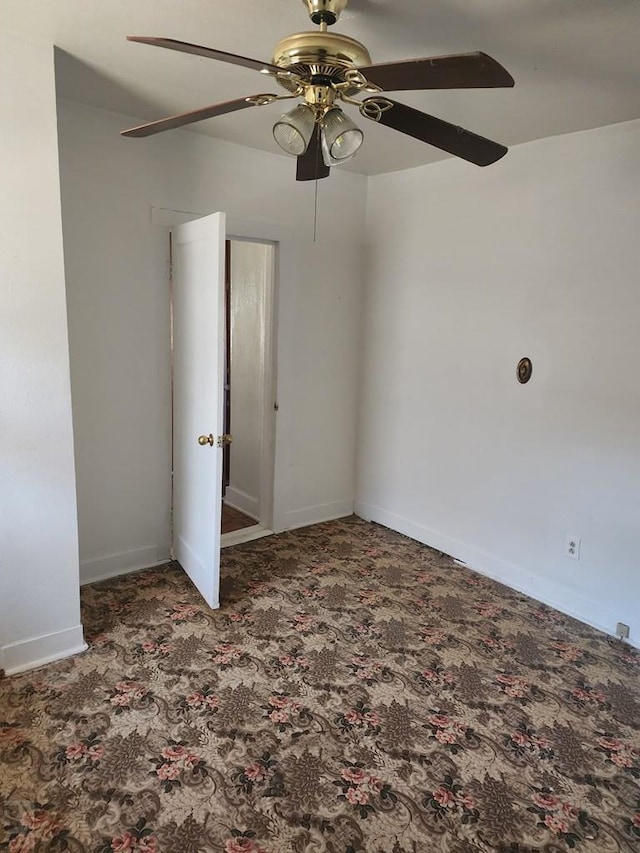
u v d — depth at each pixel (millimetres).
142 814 1709
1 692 2213
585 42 1875
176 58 2150
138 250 3039
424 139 1774
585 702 2291
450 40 1896
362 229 3992
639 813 1783
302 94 1578
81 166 2783
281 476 3908
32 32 1965
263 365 3879
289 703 2211
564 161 2811
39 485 2299
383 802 1786
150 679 2318
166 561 3406
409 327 3752
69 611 2457
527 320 3061
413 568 3453
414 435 3805
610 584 2822
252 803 1762
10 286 2109
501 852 1637
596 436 2818
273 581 3213
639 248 2576
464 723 2146
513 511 3240
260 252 3869
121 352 3066
